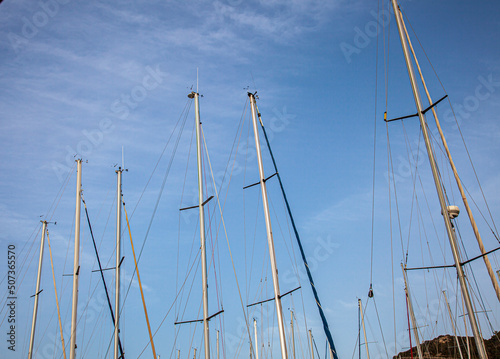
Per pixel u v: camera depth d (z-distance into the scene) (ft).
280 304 61.26
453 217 50.29
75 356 69.56
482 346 41.96
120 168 91.91
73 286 73.20
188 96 78.23
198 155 74.43
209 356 63.16
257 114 72.43
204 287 66.28
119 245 86.43
